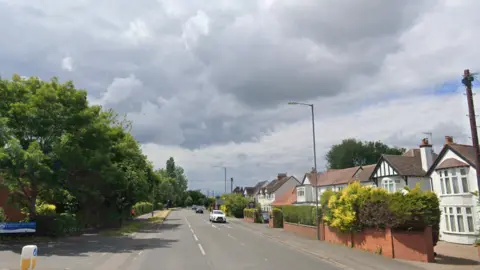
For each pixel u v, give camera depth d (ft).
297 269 47.47
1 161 71.72
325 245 74.59
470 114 50.16
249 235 102.22
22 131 81.87
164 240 86.12
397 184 119.34
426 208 57.41
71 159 81.20
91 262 51.85
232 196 245.86
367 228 65.92
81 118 84.99
